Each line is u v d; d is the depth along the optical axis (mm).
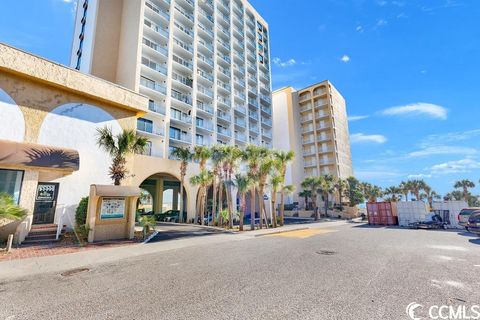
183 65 37688
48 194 14219
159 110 32875
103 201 13109
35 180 12930
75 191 15234
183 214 30859
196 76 40219
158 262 8234
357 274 6309
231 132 45594
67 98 15820
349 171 70312
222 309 4242
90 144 16391
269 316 3932
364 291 5027
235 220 32062
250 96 56250
